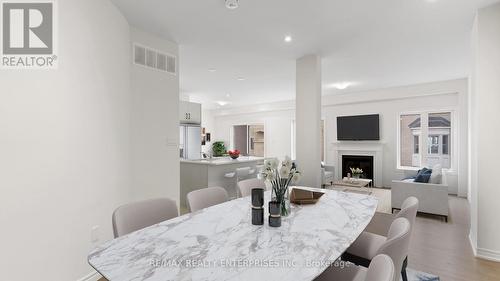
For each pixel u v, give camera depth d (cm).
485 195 262
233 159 569
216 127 1082
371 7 262
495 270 241
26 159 170
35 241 176
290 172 180
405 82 592
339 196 237
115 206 260
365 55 405
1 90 158
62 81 197
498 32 253
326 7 262
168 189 345
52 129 188
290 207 198
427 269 245
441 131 612
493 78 255
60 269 194
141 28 310
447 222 385
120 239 138
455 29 312
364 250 178
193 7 263
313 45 364
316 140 394
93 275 222
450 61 436
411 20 289
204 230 151
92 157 227
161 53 336
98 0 236
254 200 161
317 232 148
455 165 581
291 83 607
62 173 196
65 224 198
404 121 663
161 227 156
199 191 217
